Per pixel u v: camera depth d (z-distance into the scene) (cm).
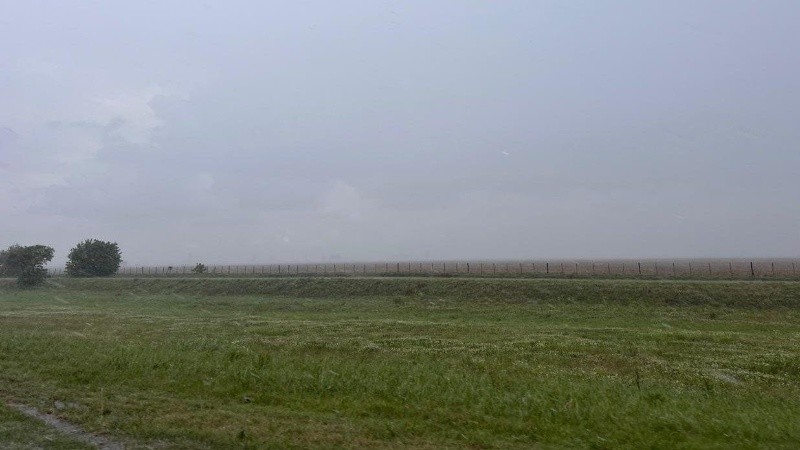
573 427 969
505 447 863
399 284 4794
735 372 1709
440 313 3681
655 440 893
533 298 4109
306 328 2653
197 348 1858
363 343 2194
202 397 1161
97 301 4881
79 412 1046
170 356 1541
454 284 4591
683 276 5206
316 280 5234
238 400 1147
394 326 2720
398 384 1257
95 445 877
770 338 2370
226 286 5481
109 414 1030
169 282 5891
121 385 1257
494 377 1420
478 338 2347
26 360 1538
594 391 1239
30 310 3750
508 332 2544
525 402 1106
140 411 1043
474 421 987
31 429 958
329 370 1384
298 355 1816
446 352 2006
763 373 1720
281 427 941
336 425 959
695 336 2358
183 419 985
